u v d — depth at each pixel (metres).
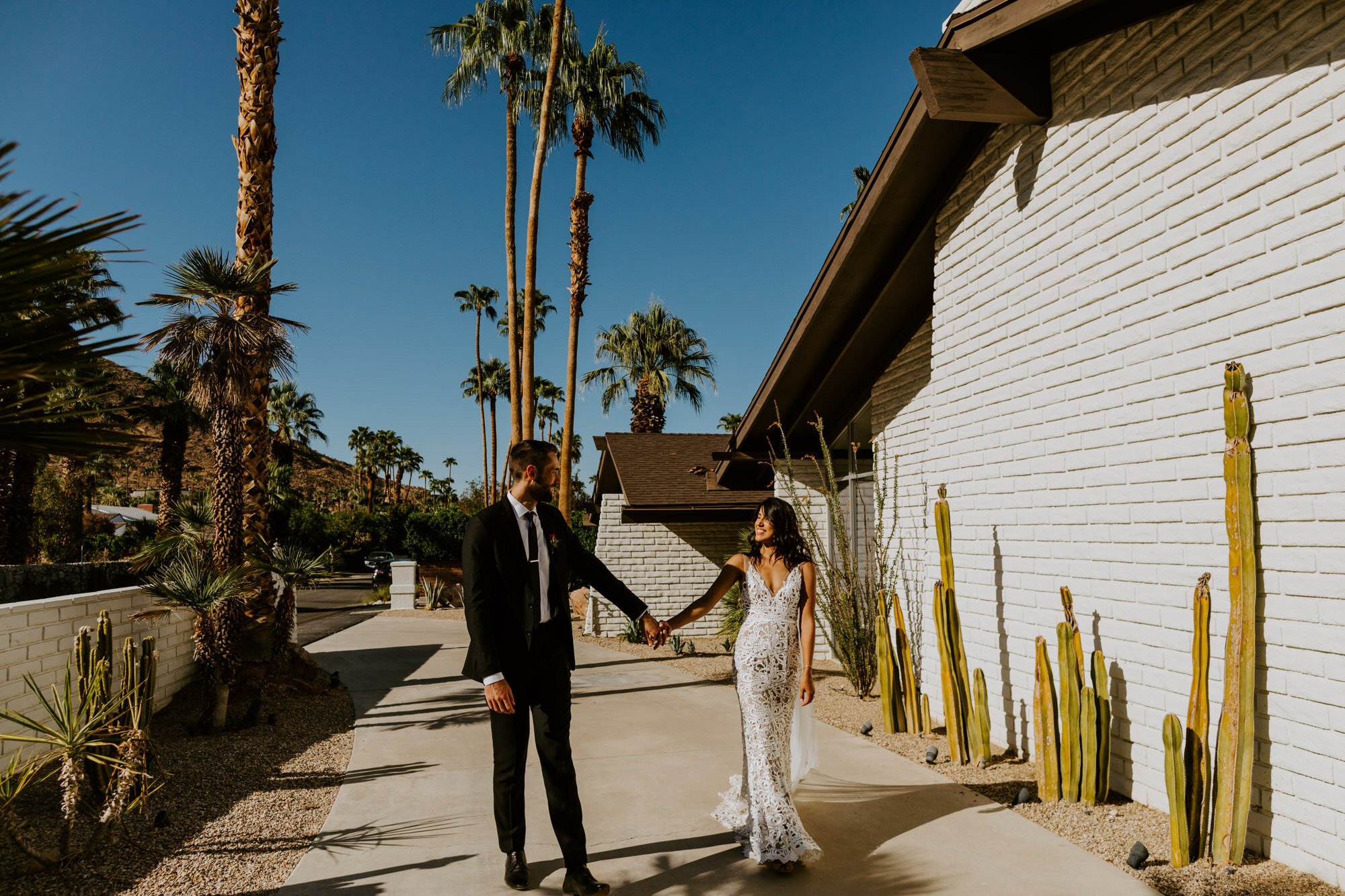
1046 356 5.62
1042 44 5.48
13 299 1.54
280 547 8.42
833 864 3.97
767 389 10.13
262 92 8.27
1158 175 4.67
